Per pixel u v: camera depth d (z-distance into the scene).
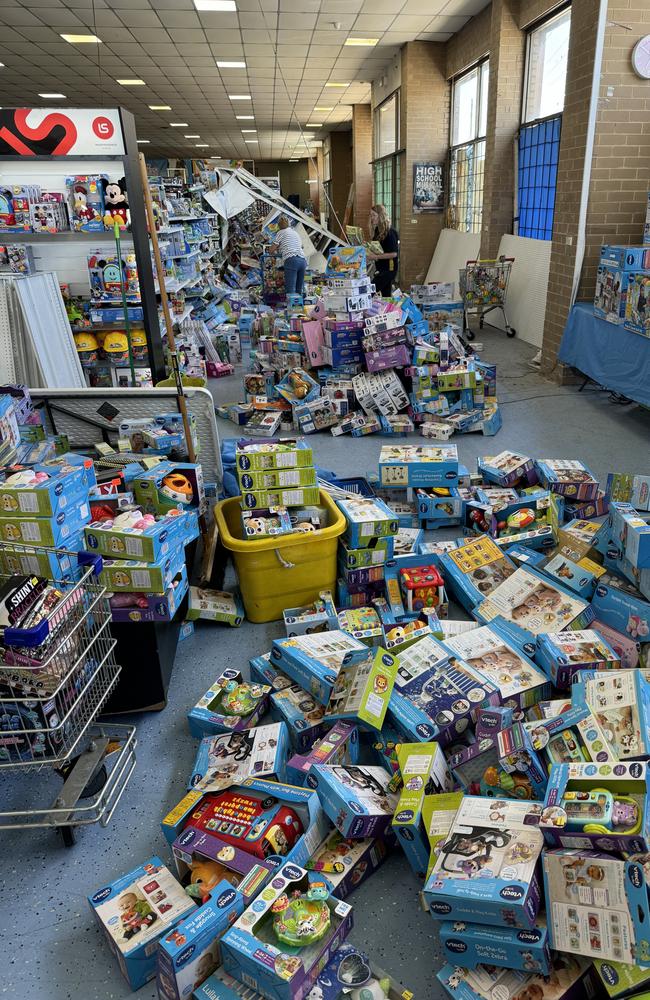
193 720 2.23
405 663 2.22
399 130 13.04
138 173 4.27
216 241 13.63
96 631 2.05
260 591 2.84
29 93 15.79
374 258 10.01
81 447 3.57
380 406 5.44
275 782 1.86
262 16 9.88
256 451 2.81
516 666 2.19
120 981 1.54
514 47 9.14
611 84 5.87
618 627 2.36
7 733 1.73
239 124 21.20
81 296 4.47
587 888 1.34
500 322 9.70
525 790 1.71
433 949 1.56
